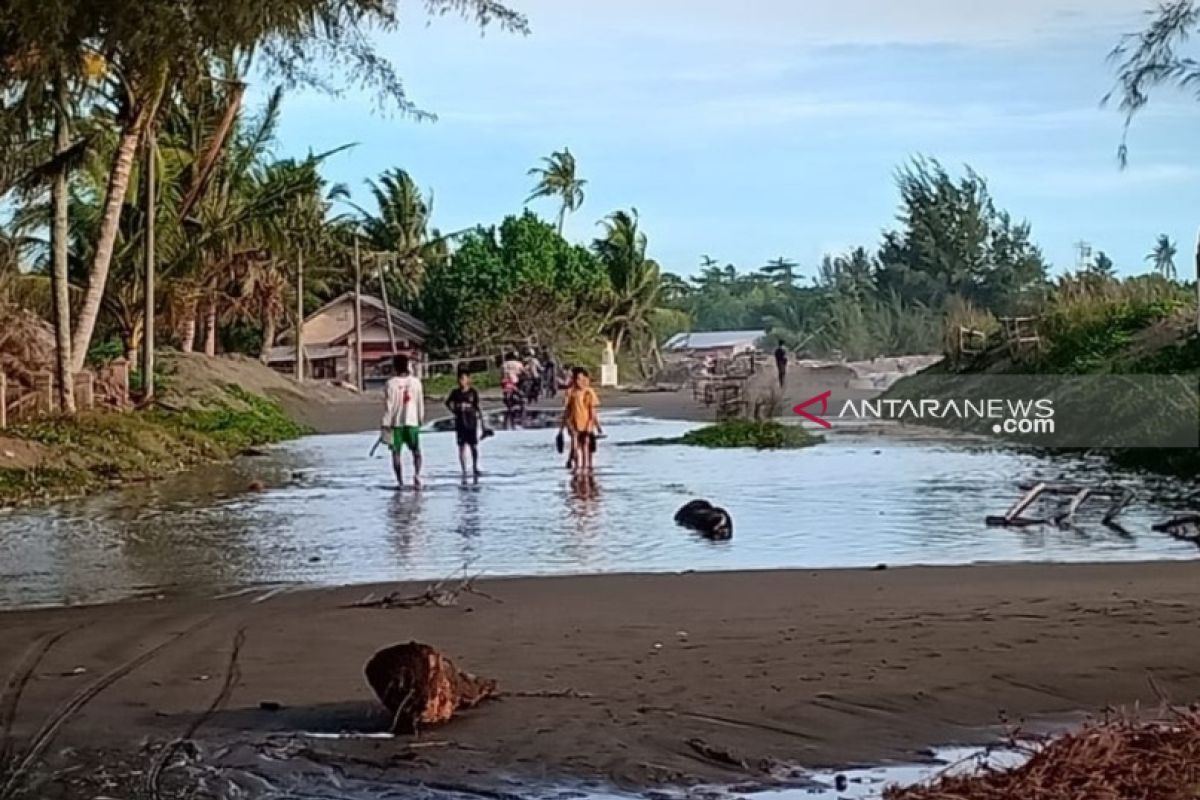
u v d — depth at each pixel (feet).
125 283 123.34
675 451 98.02
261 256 156.97
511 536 54.95
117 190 98.78
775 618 35.94
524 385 161.27
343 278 235.20
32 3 52.26
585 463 83.05
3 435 79.36
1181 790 20.70
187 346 159.53
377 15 63.41
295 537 55.31
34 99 68.80
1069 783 21.49
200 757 24.64
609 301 250.37
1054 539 53.16
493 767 23.99
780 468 84.12
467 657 31.68
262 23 53.21
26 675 30.71
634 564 47.34
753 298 421.18
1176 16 79.61
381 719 26.76
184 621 36.70
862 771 23.79
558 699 27.94
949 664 30.63
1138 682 29.12
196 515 63.00
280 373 180.96
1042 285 169.99
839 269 245.04
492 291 246.68
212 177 129.08
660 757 24.45
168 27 51.47
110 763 24.40
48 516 62.95
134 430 89.71
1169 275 123.65
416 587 41.68
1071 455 91.04
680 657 31.55
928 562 47.29
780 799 22.50
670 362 263.90
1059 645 32.40
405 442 74.69
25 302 119.44
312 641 33.81
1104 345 112.37
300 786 23.18
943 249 218.38
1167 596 38.63
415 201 257.75
